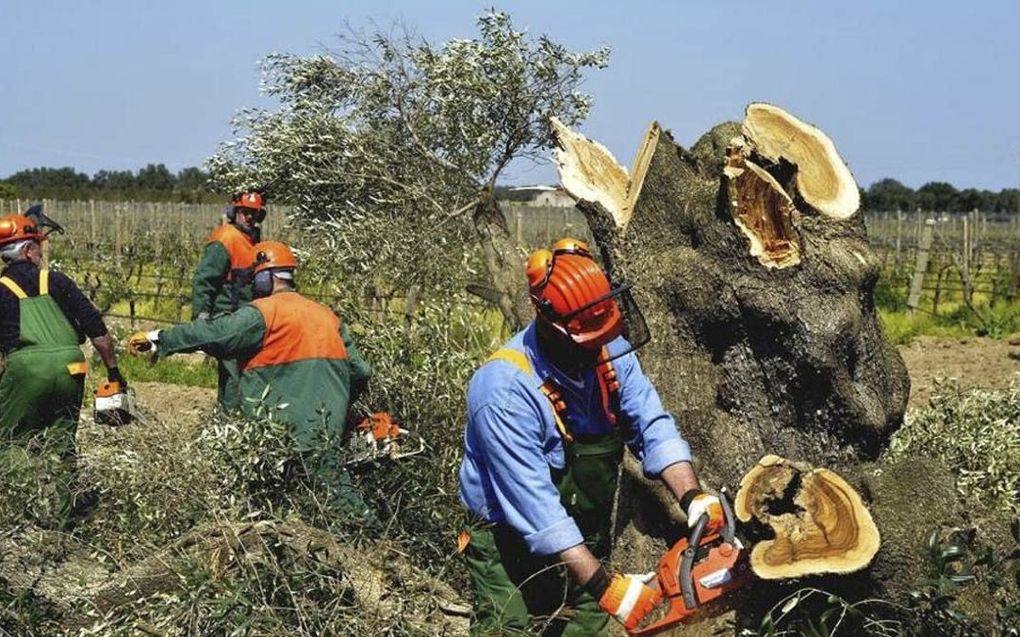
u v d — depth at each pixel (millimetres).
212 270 8484
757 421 5133
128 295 18156
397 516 5230
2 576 4746
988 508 4969
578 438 3932
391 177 7566
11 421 6359
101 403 6098
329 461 5320
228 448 5160
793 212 4934
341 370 5781
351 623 4363
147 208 33688
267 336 5723
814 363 4895
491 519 4008
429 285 7496
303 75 7578
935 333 18484
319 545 4613
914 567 4148
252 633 4176
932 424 6035
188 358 14086
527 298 6148
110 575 4789
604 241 5469
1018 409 6152
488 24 7406
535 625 4090
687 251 5223
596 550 4152
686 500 3840
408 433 5625
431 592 4566
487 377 3875
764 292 4949
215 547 4617
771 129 5180
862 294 4984
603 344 3814
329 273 7473
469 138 7332
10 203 32750
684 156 5445
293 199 7980
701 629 4473
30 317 6367
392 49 7535
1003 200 68188
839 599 3895
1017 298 22688
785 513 3979
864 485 4523
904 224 36188
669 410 5199
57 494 5184
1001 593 4262
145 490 5125
